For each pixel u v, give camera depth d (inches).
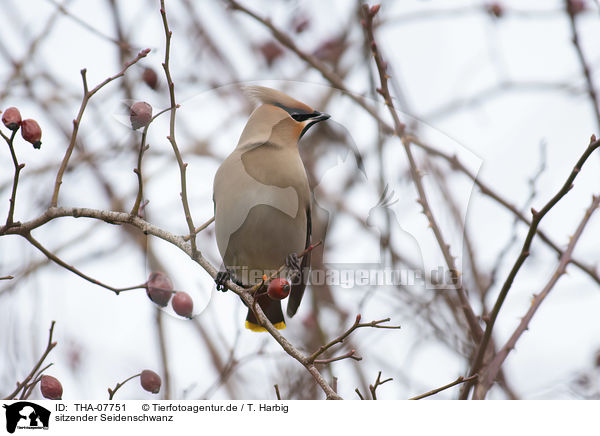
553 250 339.9
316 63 375.6
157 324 380.5
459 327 334.3
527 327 297.9
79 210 254.4
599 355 340.2
